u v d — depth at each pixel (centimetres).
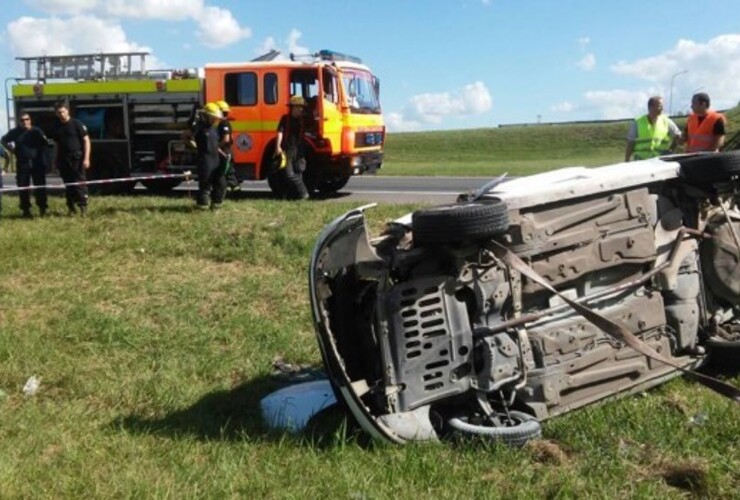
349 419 489
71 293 873
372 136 1755
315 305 454
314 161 1636
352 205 1351
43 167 1409
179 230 1153
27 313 805
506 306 480
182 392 570
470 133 7031
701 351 557
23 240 1138
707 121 1051
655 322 530
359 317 485
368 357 480
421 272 476
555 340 487
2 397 573
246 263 991
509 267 477
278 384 590
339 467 430
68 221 1300
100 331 720
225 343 699
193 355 658
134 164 1828
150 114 1792
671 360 521
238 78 1653
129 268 988
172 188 1914
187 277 934
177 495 403
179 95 1744
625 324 517
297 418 507
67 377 611
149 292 868
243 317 759
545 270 493
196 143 1331
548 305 498
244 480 419
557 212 498
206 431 500
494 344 471
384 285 466
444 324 468
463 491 401
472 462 431
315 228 1113
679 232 547
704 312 565
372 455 448
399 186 2070
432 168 3019
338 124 1641
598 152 5244
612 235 515
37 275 968
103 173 1870
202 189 1330
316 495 401
